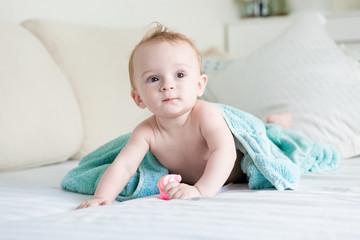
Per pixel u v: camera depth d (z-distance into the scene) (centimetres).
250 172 100
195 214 72
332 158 124
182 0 285
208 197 87
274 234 62
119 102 175
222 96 182
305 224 65
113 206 83
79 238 62
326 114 158
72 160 164
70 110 157
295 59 180
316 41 188
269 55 185
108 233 64
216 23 315
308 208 75
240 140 102
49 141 146
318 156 121
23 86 144
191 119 101
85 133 165
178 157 104
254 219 68
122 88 179
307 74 173
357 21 290
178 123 101
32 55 154
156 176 103
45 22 177
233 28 315
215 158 95
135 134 103
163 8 271
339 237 60
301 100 165
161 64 95
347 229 63
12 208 86
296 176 98
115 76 179
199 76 102
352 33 292
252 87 177
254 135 107
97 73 175
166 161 105
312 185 102
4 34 150
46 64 158
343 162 140
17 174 133
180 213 73
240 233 62
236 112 115
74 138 155
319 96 164
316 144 123
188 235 62
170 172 107
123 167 98
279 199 83
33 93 146
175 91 95
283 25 300
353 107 160
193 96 98
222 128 100
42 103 147
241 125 109
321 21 205
